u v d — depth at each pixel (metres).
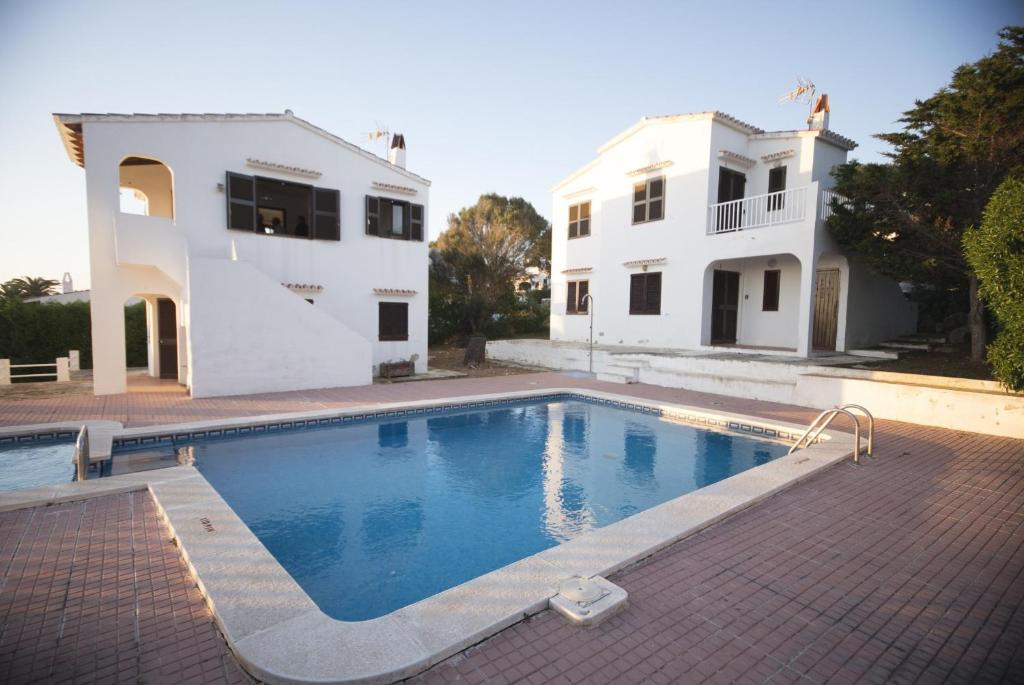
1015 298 6.86
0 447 7.90
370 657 2.78
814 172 15.05
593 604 3.31
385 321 16.41
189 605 3.46
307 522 5.79
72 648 2.98
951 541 4.57
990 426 8.55
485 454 8.49
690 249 16.00
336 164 15.18
